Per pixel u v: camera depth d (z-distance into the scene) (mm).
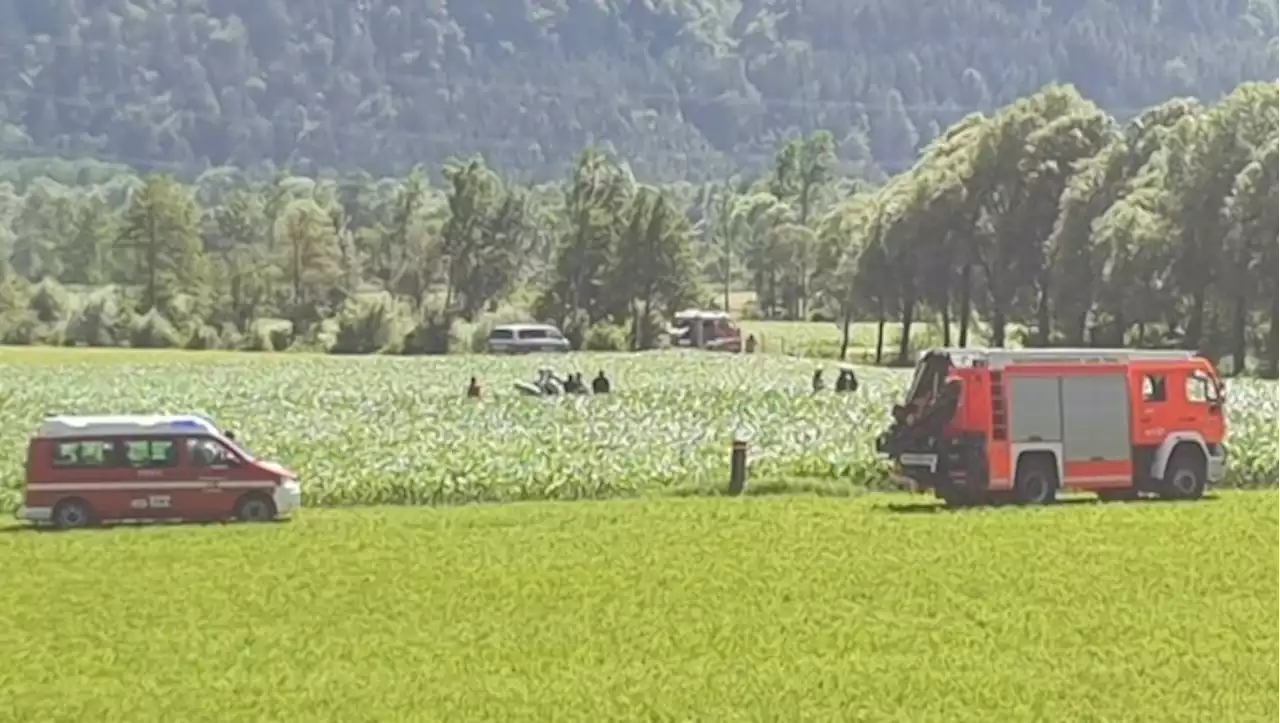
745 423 85625
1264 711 28781
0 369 143750
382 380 127938
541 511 60125
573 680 31328
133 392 114812
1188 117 155250
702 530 53125
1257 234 137875
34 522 56938
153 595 41125
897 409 61031
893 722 28109
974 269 174250
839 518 56000
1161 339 153250
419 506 64625
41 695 30484
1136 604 38781
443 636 35719
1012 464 59625
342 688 30875
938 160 184375
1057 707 29078
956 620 37000
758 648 34156
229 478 57844
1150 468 60906
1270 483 69250
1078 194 159000
